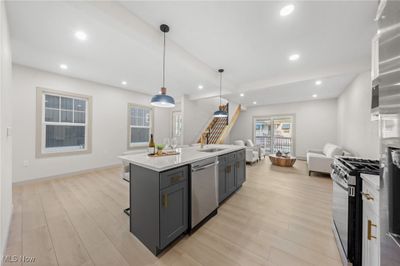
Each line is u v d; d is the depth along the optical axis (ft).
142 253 5.01
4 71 5.18
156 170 4.78
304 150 21.49
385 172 2.39
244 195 9.48
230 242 5.54
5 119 5.41
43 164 11.60
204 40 7.63
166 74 12.12
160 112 20.77
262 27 6.64
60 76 12.33
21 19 6.09
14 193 9.32
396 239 2.26
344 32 6.89
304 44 7.91
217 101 24.59
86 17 6.04
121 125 16.40
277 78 12.45
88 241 5.49
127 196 9.03
